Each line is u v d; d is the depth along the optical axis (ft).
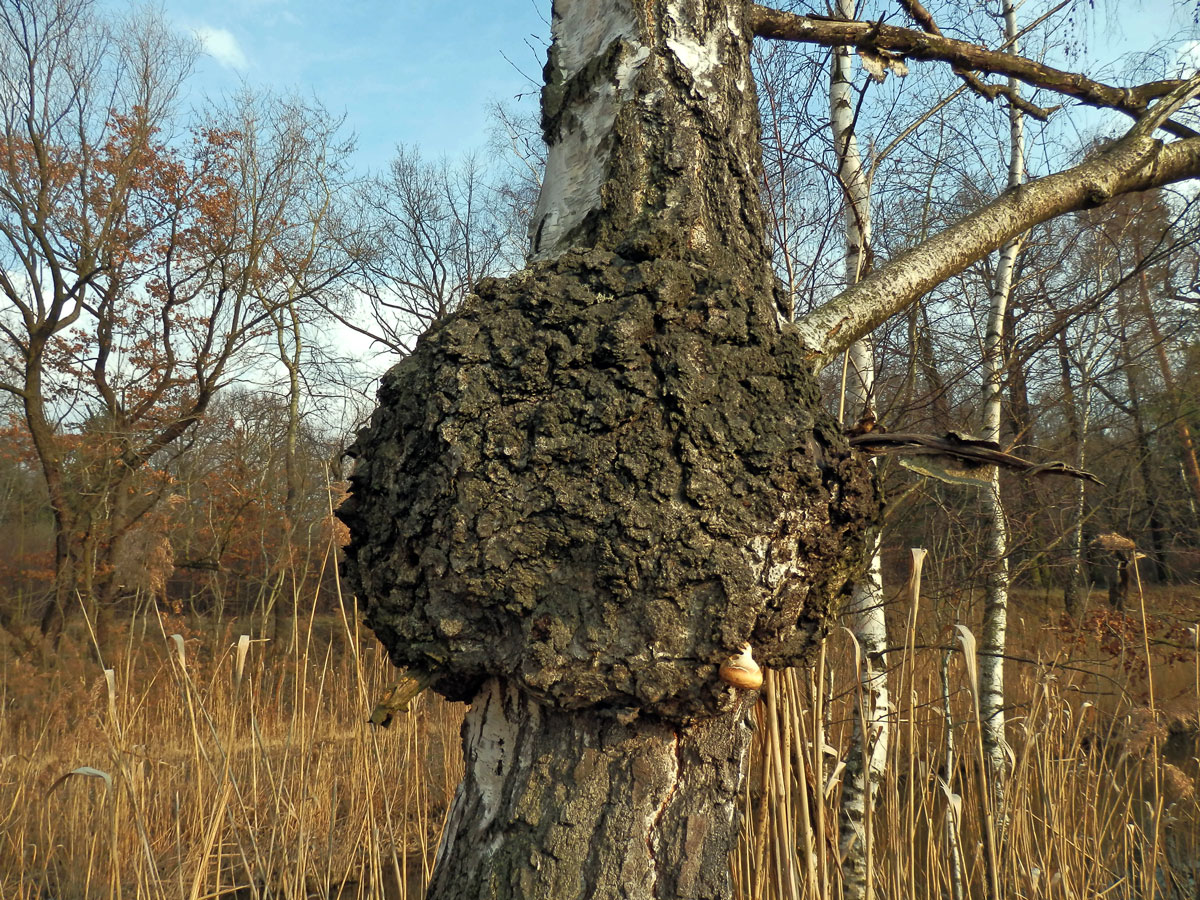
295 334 36.11
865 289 4.14
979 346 12.68
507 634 2.94
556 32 3.92
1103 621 11.85
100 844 10.55
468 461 2.89
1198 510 20.65
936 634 10.70
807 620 3.23
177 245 34.06
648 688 2.81
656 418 2.91
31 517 33.17
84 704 13.80
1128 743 8.09
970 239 4.47
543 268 3.25
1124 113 5.90
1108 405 22.07
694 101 3.50
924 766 8.56
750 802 4.37
